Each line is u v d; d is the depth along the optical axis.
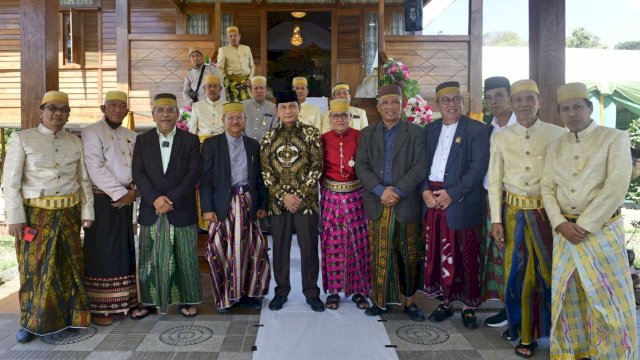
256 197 3.93
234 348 3.16
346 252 3.86
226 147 3.85
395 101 3.61
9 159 3.31
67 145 3.47
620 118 12.48
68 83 9.50
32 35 3.83
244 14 10.12
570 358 2.90
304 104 5.78
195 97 6.48
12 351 3.13
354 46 10.03
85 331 3.45
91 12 9.81
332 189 3.87
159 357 3.03
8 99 9.27
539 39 3.79
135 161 3.70
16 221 3.29
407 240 3.68
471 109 7.65
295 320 3.62
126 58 7.96
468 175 3.41
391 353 3.07
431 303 4.09
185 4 10.07
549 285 3.12
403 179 3.55
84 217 3.53
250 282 3.88
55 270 3.36
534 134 3.17
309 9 10.09
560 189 2.93
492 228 3.33
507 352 3.12
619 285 2.80
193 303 3.74
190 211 3.75
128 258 3.69
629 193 9.99
